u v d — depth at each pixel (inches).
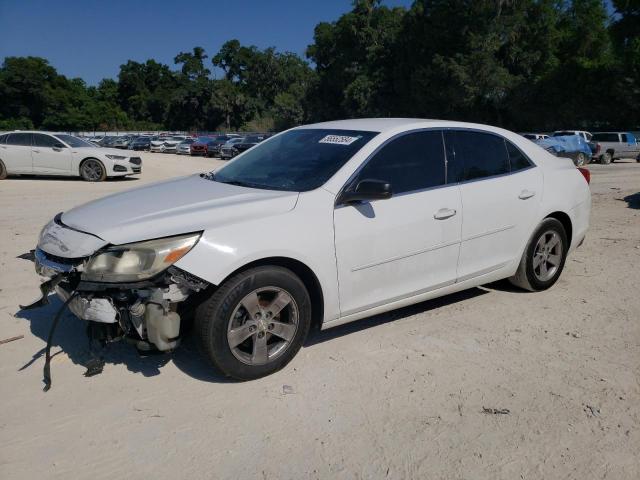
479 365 152.8
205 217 138.7
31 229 327.3
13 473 107.6
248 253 135.4
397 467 110.8
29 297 203.0
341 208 153.4
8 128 3742.6
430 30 1946.4
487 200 183.8
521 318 186.4
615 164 1114.7
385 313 190.2
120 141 2170.3
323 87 2755.9
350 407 131.6
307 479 107.3
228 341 136.3
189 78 4758.9
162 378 144.0
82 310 132.3
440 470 110.0
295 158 172.2
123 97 5012.3
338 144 169.9
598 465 111.9
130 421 125.0
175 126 4729.3
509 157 198.1
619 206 434.9
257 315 140.5
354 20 2390.5
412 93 2071.9
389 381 143.8
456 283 181.2
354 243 153.6
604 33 1859.0
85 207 158.1
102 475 107.5
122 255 130.4
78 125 4146.2
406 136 171.8
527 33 1886.1
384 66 2335.1
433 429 123.3
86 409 129.3
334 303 153.4
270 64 4311.0
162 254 129.8
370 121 185.3
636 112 1710.1
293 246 142.4
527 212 196.7
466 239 179.5
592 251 280.7
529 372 149.1
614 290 216.2
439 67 1881.2
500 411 130.4
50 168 633.6
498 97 1925.4
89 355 155.7
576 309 195.2
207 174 189.6
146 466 110.3
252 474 108.6
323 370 149.1
